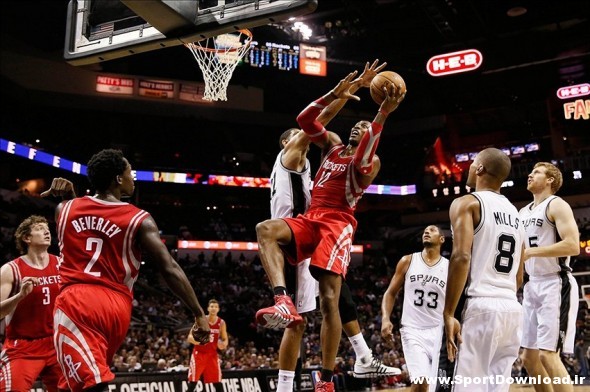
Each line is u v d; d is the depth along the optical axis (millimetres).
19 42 25312
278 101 30531
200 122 28625
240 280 24500
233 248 26938
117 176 3326
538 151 31266
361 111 31250
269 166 30594
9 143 22594
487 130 34188
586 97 28812
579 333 14555
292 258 3779
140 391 9000
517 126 33500
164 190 28469
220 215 30000
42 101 25641
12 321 4348
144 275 22984
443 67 27422
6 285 4320
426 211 30500
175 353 14430
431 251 6062
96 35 5383
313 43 27531
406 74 29234
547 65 27969
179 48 26703
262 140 30609
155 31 5070
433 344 5816
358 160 3730
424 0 23000
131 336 16375
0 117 24484
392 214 31281
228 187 29031
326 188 3902
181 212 29266
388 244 29703
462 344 3307
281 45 26984
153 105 27953
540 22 25078
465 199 3434
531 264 4762
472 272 3371
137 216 3188
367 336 19781
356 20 26234
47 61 26062
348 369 15086
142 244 3166
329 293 3652
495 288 3352
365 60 28391
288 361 3916
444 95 30875
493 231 3396
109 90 27188
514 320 3324
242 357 15305
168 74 28500
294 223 3736
